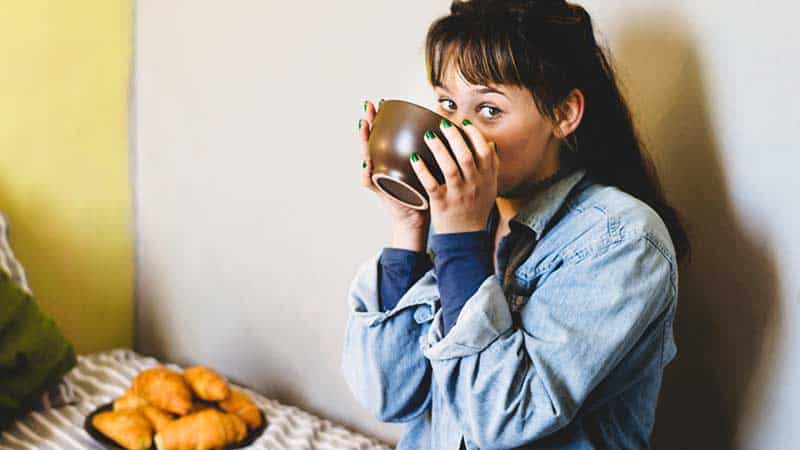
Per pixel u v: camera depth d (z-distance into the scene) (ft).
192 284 6.00
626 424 2.92
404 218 3.16
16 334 4.86
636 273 2.60
